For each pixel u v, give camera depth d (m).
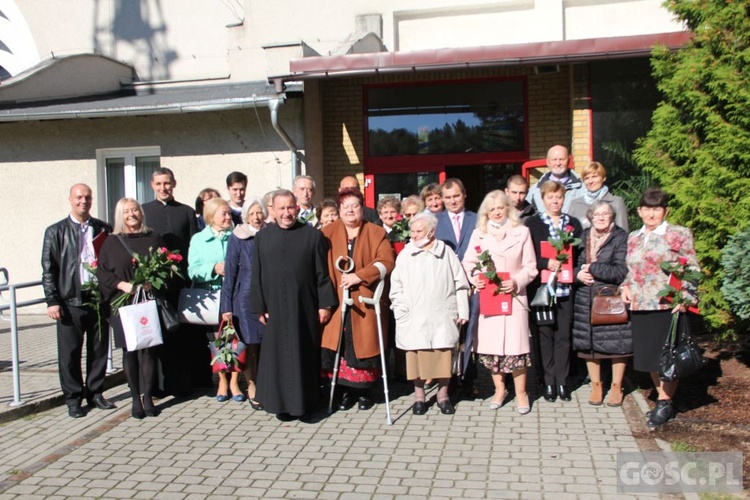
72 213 6.61
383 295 6.52
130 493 4.77
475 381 7.36
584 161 9.66
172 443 5.70
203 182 10.91
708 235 6.76
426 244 6.16
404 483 4.80
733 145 6.48
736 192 6.55
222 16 13.01
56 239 6.44
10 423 6.27
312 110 10.83
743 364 6.88
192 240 6.83
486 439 5.57
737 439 5.22
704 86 6.77
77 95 12.25
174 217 7.16
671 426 5.59
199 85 12.56
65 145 11.40
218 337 6.55
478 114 11.01
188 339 6.99
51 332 10.19
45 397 6.72
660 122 7.14
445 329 6.06
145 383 6.37
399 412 6.32
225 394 6.85
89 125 11.30
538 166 10.41
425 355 6.09
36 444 5.75
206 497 4.68
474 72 10.92
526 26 11.34
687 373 5.45
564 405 6.35
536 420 5.97
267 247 6.16
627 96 9.56
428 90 11.12
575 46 8.77
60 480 5.01
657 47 7.38
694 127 6.95
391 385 7.20
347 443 5.58
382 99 11.26
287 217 6.11
